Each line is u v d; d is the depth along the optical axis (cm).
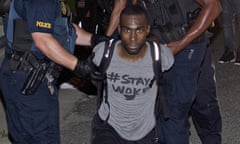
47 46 399
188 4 445
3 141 624
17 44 413
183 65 460
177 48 443
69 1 743
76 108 731
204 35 464
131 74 384
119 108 392
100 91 400
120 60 383
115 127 396
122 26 376
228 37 918
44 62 415
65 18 417
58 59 399
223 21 916
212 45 1034
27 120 425
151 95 391
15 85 419
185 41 443
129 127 395
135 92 387
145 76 384
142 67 383
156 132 410
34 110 422
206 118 524
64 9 417
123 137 398
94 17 735
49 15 399
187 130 477
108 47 384
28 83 414
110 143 396
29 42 411
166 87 466
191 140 613
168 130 470
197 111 525
